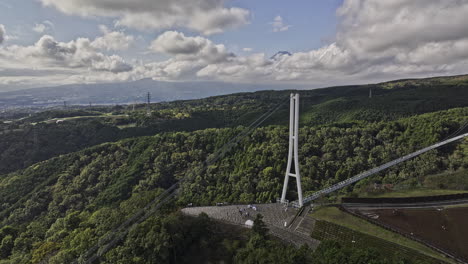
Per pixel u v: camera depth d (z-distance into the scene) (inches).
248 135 5290.4
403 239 2346.2
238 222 2753.4
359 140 5098.4
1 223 4372.5
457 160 4249.5
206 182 4500.5
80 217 3479.3
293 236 2471.7
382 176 4323.3
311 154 4825.3
